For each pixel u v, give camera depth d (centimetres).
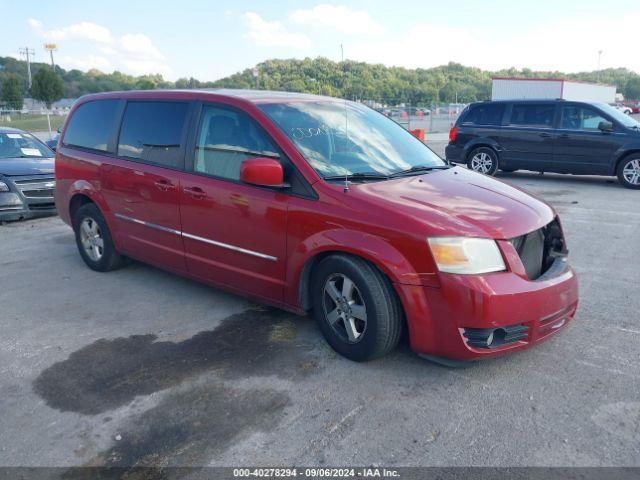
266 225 403
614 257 603
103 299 507
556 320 357
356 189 373
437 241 328
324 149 413
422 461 275
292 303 405
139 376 365
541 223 363
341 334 379
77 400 338
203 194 444
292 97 466
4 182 833
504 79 3778
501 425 302
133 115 524
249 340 413
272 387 346
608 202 923
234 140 432
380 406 323
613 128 1080
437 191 386
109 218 546
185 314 467
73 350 405
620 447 282
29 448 293
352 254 359
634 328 420
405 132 508
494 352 333
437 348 340
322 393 338
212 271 458
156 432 304
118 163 525
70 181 586
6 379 365
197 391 344
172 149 478
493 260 332
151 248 509
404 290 337
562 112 1141
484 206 366
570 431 296
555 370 359
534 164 1182
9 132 980
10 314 476
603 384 340
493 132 1221
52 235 768
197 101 469
